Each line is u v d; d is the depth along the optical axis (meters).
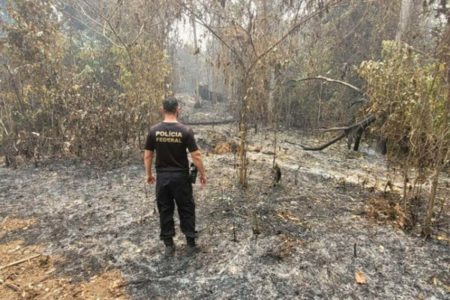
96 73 12.18
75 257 3.71
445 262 3.48
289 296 2.99
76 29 14.48
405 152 5.13
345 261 3.48
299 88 11.74
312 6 5.73
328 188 5.62
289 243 3.80
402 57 5.10
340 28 11.50
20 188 5.82
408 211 4.51
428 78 4.30
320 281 3.18
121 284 3.23
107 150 7.22
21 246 3.98
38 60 8.36
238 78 8.02
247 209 4.70
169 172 3.43
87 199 5.27
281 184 5.71
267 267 3.38
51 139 7.48
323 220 4.38
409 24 7.54
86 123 7.04
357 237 3.95
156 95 8.20
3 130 7.80
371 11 11.18
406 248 3.72
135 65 8.38
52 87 8.36
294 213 4.59
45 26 8.59
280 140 10.02
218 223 4.31
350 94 11.30
